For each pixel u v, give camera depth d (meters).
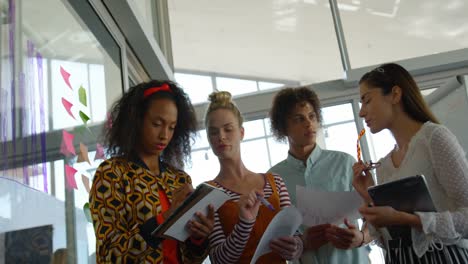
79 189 1.66
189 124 1.80
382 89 1.63
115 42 2.50
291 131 2.24
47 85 1.55
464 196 1.40
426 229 1.36
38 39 1.53
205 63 3.66
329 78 3.53
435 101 3.18
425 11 3.62
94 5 2.21
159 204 1.46
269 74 3.59
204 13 3.82
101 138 1.94
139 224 1.36
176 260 1.48
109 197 1.39
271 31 3.73
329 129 3.32
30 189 1.32
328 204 1.85
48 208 1.41
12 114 1.27
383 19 3.63
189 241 1.49
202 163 3.12
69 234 1.53
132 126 1.58
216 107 1.91
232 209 1.76
